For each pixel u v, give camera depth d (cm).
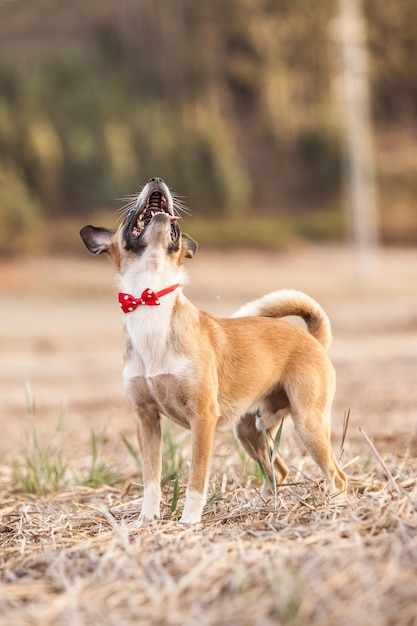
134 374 646
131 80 7631
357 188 4462
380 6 7794
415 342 1911
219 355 662
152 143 6162
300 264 4738
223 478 692
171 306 642
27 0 8494
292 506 605
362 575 403
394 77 7744
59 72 7206
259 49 7675
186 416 643
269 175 6588
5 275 4312
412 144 7050
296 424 687
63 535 582
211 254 5053
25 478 818
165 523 600
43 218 5650
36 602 425
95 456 819
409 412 1106
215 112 7275
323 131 6456
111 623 389
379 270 4434
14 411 1361
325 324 752
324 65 7544
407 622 366
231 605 396
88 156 5988
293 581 399
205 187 6059
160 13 7881
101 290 3853
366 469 746
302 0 7769
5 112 6138
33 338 2395
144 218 666
